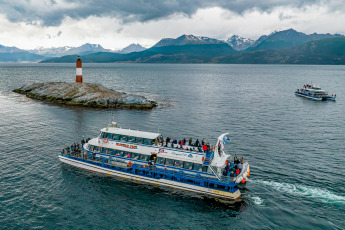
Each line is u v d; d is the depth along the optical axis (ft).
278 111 334.44
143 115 301.84
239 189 136.26
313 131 241.14
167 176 143.64
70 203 122.62
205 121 275.39
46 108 330.95
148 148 150.41
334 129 248.73
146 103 355.15
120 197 130.21
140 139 152.87
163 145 152.35
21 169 152.87
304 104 389.39
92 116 291.99
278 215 115.85
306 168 159.74
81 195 130.11
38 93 418.72
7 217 110.22
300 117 300.81
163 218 114.52
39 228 104.94
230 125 260.21
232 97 449.89
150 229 107.24
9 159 165.37
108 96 371.76
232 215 116.98
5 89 502.38
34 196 126.41
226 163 143.33
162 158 147.02
